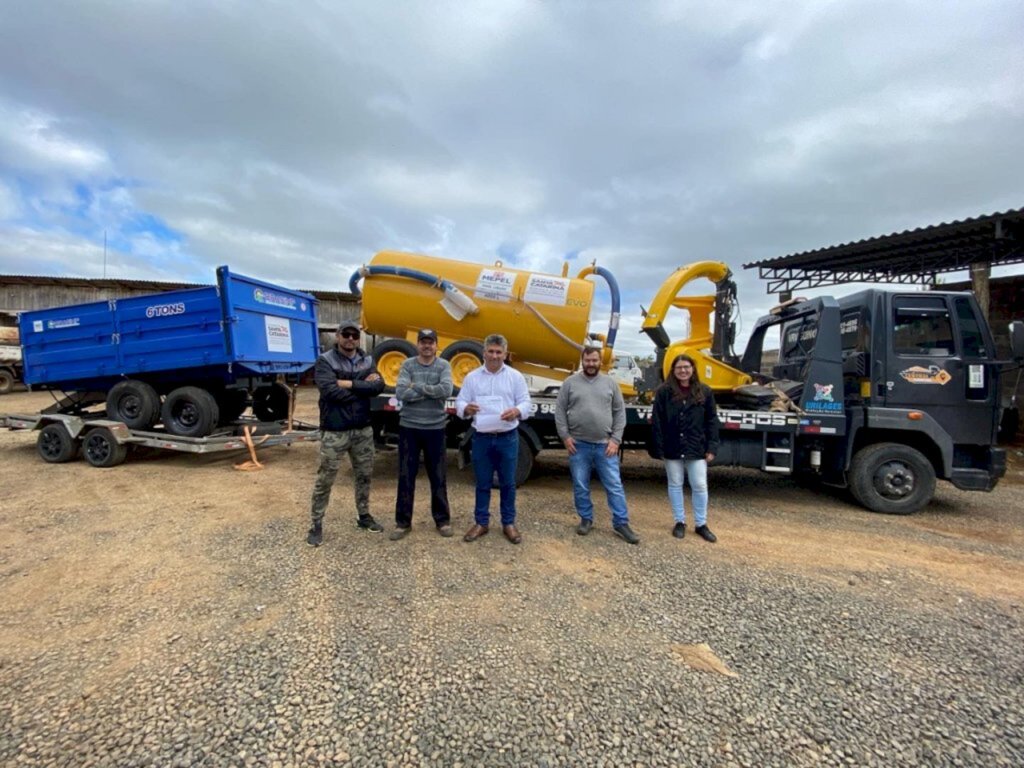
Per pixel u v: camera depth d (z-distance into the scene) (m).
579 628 2.72
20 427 7.17
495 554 3.74
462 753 1.85
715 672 2.35
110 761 1.79
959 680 2.33
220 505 5.00
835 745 1.92
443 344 6.34
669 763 1.82
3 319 19.34
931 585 3.36
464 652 2.48
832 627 2.78
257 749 1.86
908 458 5.00
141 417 6.95
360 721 2.00
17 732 1.92
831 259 10.65
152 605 2.93
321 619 2.78
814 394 5.07
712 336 6.03
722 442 5.26
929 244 9.26
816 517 4.93
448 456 7.51
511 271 6.22
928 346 5.06
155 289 19.91
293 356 7.74
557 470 6.81
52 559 3.61
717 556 3.82
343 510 4.82
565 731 1.97
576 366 6.33
